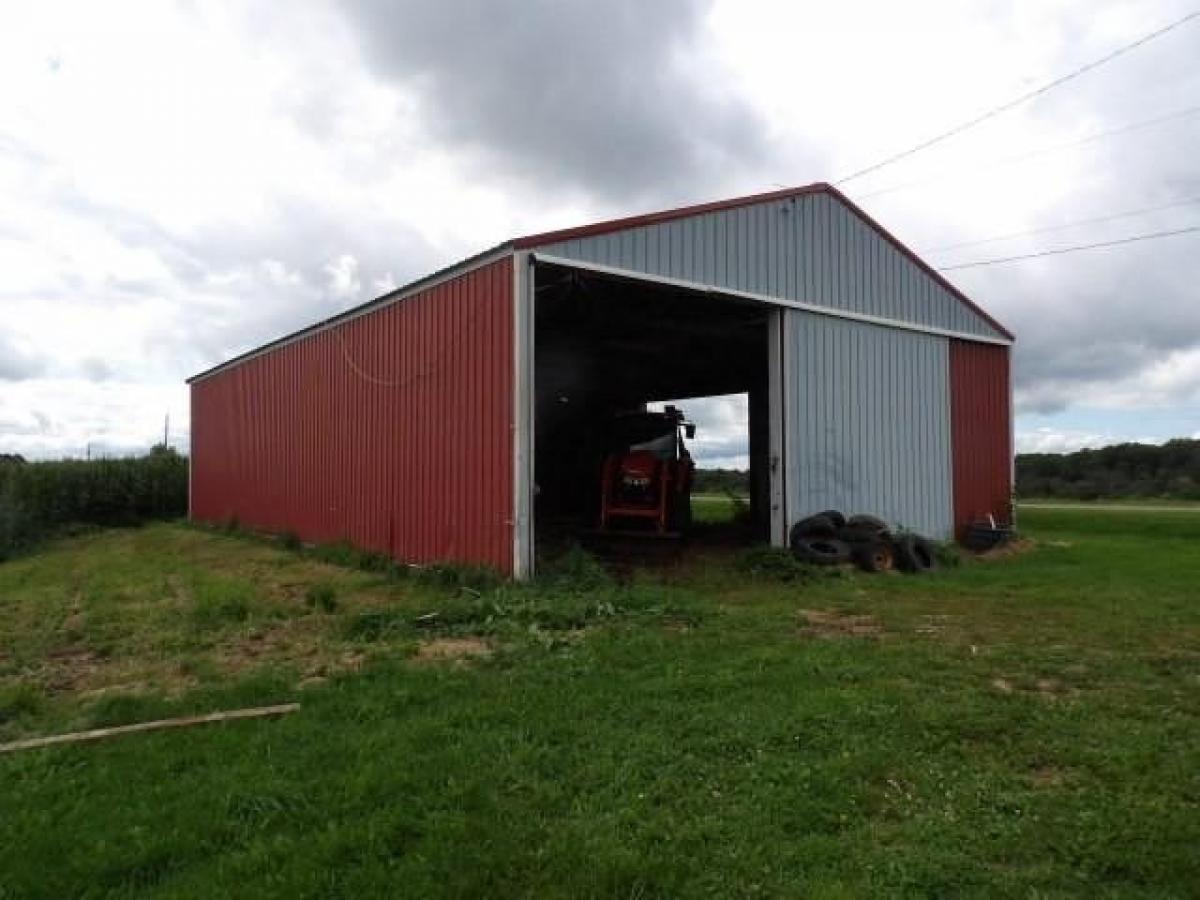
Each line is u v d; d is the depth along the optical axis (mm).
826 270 13820
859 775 4059
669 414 16109
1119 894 3010
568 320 15703
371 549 13734
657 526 14695
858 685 5570
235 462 20938
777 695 5309
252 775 4102
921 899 2975
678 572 11695
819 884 3070
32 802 3883
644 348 19094
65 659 7137
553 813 3697
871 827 3562
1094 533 19938
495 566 10438
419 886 3064
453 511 11438
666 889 3041
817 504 13453
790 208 13320
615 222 11062
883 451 14547
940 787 3939
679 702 5207
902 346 15055
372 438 13898
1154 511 30375
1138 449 57594
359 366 14438
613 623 7766
